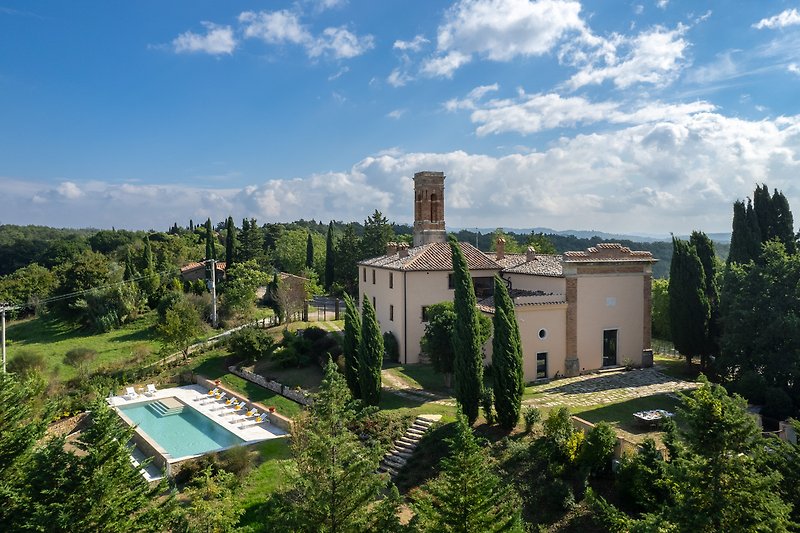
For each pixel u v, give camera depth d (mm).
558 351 38125
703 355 38094
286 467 15602
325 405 15172
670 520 12992
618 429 26062
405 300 42750
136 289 67125
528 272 42438
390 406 30828
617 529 15555
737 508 12336
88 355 47906
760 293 31375
